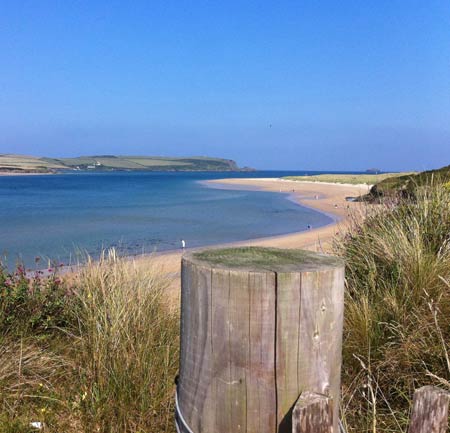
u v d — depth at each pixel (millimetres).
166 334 3439
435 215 4523
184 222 20375
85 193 47156
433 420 1437
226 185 67875
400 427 2322
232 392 1403
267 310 1346
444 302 3047
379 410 2588
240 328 1367
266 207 28953
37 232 16766
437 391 1443
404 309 3135
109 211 26062
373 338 3014
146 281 4168
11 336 3488
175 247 13273
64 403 2715
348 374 2920
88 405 2682
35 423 2602
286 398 1377
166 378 2879
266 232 16875
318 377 1409
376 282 3707
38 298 3967
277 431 1388
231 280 1357
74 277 4566
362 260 4148
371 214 5465
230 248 1758
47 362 3250
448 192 5242
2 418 2570
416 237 3951
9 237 15406
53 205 30797
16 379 2973
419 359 2727
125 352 2924
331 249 5016
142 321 3371
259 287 1338
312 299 1367
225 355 1398
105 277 4207
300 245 12750
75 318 3871
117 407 2689
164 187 62312
